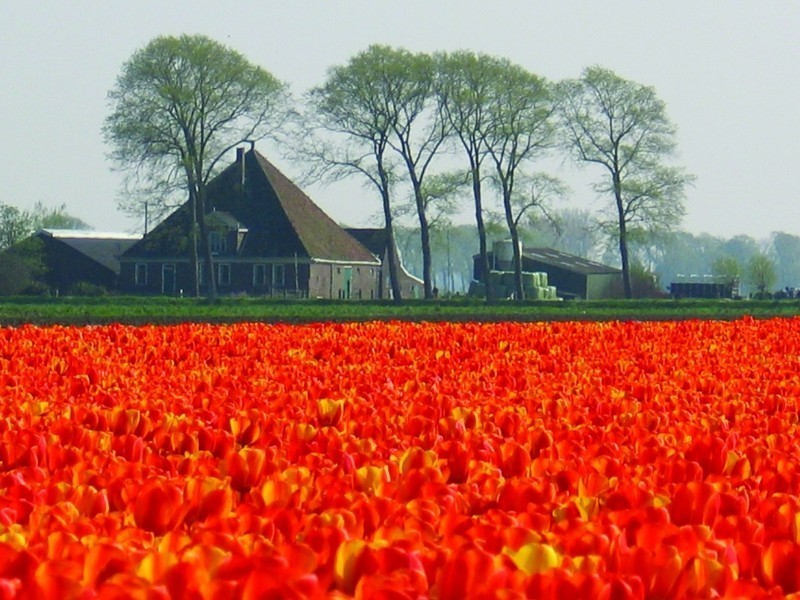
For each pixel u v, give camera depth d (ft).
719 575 47.83
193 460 73.10
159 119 606.55
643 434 89.51
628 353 185.98
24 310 386.11
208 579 45.06
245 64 609.42
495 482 67.77
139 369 145.48
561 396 115.85
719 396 119.96
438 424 92.89
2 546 46.91
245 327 223.30
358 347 184.85
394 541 50.65
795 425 102.73
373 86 636.07
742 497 63.21
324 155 643.45
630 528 55.77
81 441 80.94
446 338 204.85
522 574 45.75
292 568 46.29
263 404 104.83
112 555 46.91
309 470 70.44
